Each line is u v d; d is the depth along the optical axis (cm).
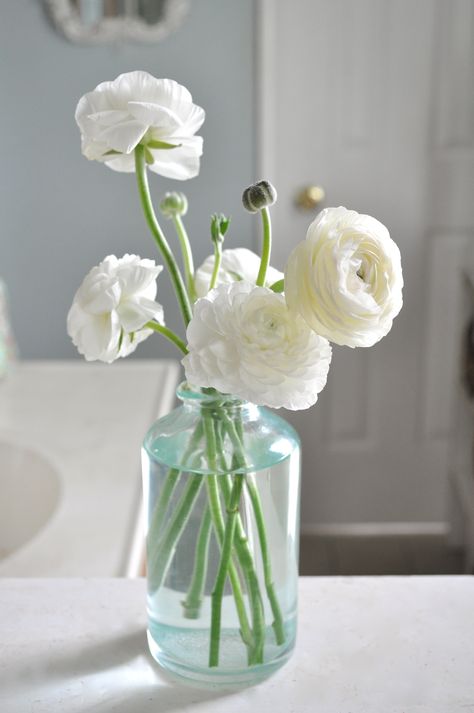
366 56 245
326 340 56
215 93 251
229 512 61
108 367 185
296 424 273
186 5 243
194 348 55
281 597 64
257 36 245
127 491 131
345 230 53
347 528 283
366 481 279
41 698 64
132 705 63
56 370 184
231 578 62
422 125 249
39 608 74
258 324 54
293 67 246
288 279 54
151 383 176
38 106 253
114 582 78
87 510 125
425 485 279
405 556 268
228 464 61
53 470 139
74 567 111
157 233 63
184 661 64
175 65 249
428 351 266
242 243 261
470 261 248
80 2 243
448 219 255
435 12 241
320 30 243
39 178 258
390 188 254
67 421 158
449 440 274
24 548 115
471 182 252
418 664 66
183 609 63
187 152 63
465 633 70
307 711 62
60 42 247
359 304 52
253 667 64
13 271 267
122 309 59
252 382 54
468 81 245
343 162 253
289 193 255
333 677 65
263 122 249
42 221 262
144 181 62
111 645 69
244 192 59
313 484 279
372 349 266
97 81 251
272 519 63
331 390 270
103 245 264
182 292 63
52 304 270
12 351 186
